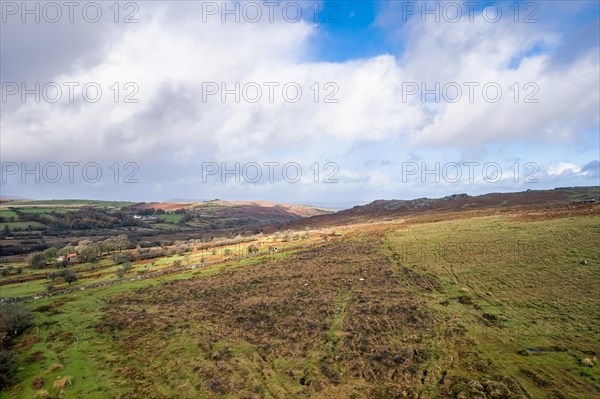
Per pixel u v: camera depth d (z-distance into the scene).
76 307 59.22
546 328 36.59
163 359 38.72
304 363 35.97
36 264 104.25
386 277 60.38
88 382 34.59
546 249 56.97
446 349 35.53
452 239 75.12
